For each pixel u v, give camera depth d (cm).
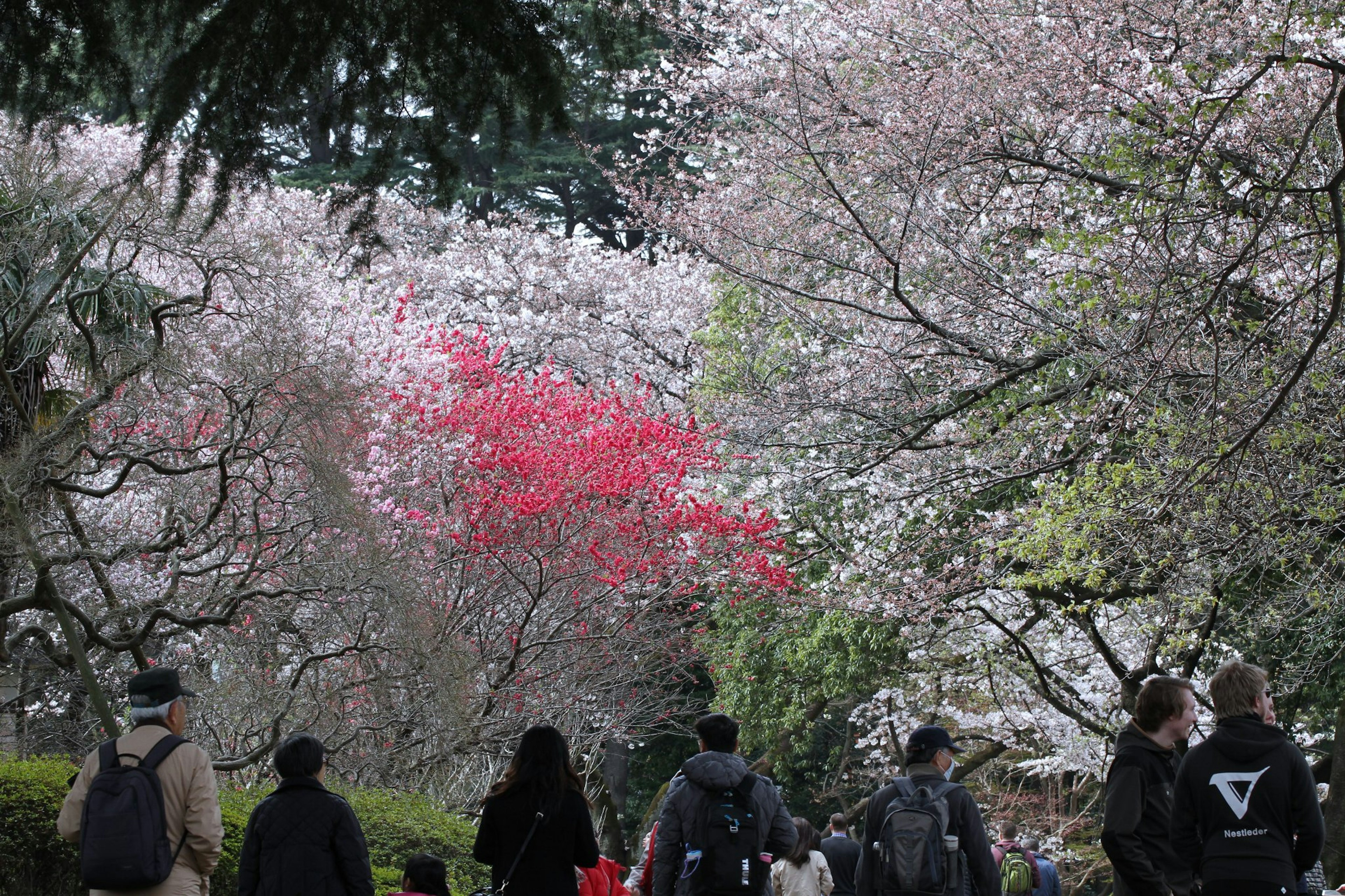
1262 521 962
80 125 634
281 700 1226
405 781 1409
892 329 1323
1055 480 1237
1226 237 927
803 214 1388
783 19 1521
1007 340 1209
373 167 643
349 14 569
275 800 550
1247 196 891
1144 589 1256
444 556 1541
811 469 1415
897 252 1254
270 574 1268
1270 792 496
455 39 589
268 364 1065
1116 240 962
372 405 1417
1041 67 1246
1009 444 1273
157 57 575
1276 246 803
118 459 1057
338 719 1239
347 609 1195
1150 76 1046
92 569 1048
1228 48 1068
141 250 1112
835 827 1091
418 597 1230
